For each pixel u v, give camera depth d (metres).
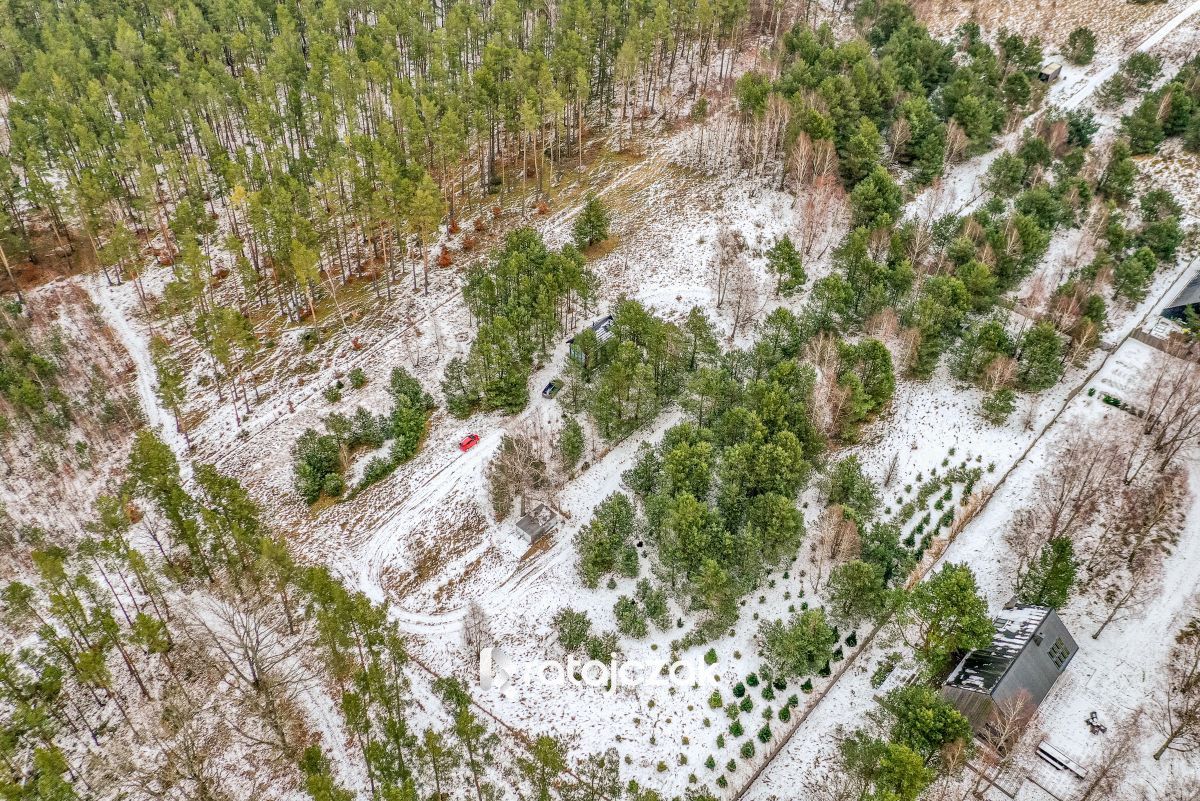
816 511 65.06
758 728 52.62
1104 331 77.50
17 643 61.56
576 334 81.75
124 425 80.75
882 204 85.75
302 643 61.53
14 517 71.62
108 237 99.44
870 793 45.72
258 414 80.12
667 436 66.25
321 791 42.03
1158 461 65.75
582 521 66.94
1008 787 48.19
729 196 101.25
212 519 58.34
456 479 71.31
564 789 49.16
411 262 96.25
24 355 81.38
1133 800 47.09
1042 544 60.84
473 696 56.00
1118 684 52.81
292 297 92.06
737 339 81.12
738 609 58.81
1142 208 88.25
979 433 69.62
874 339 71.94
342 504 70.88
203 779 50.66
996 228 82.25
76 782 53.19
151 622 51.38
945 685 51.00
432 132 99.94
